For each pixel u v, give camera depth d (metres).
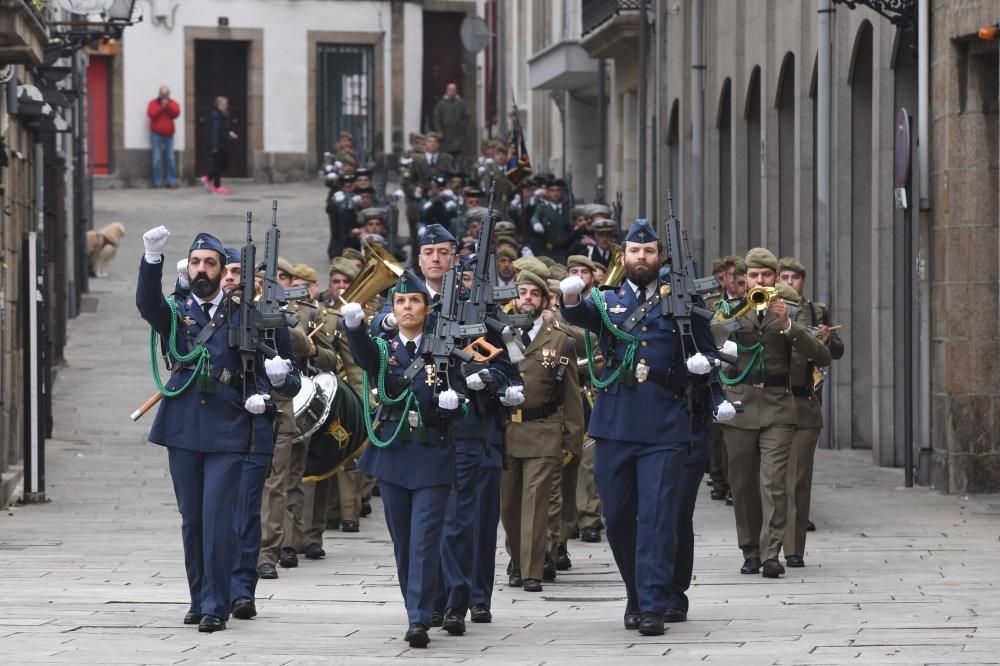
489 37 110.62
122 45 126.38
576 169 98.19
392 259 24.36
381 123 131.00
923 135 42.41
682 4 71.06
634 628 24.70
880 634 23.91
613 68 87.06
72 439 52.03
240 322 24.89
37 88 46.28
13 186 45.31
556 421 29.12
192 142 128.00
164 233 24.34
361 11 130.38
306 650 22.86
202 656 22.28
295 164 130.38
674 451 24.27
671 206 25.17
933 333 42.66
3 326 42.31
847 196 51.50
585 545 34.41
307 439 31.23
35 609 26.19
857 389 51.84
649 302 24.62
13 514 38.75
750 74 61.59
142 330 73.56
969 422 41.56
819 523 36.75
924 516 37.78
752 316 30.61
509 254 37.03
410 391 23.94
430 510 23.75
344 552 33.62
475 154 131.50
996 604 26.64
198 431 24.62
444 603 24.88
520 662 21.97
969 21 40.41
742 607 26.70
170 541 34.78
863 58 50.97
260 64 129.38
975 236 41.44
